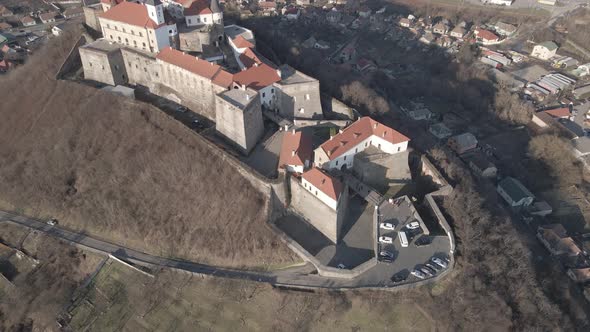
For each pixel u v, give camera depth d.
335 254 106.69
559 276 121.50
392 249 105.44
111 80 147.62
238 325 100.00
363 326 95.31
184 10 155.12
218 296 104.06
